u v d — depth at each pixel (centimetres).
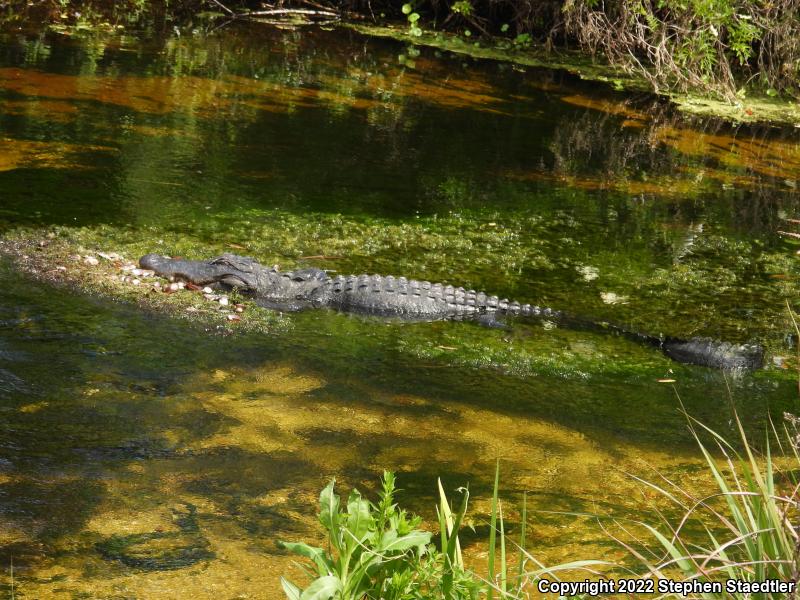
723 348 640
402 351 608
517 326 671
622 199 977
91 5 1549
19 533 363
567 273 772
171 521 383
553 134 1181
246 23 1595
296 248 755
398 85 1321
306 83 1265
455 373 582
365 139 1060
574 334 665
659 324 690
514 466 467
